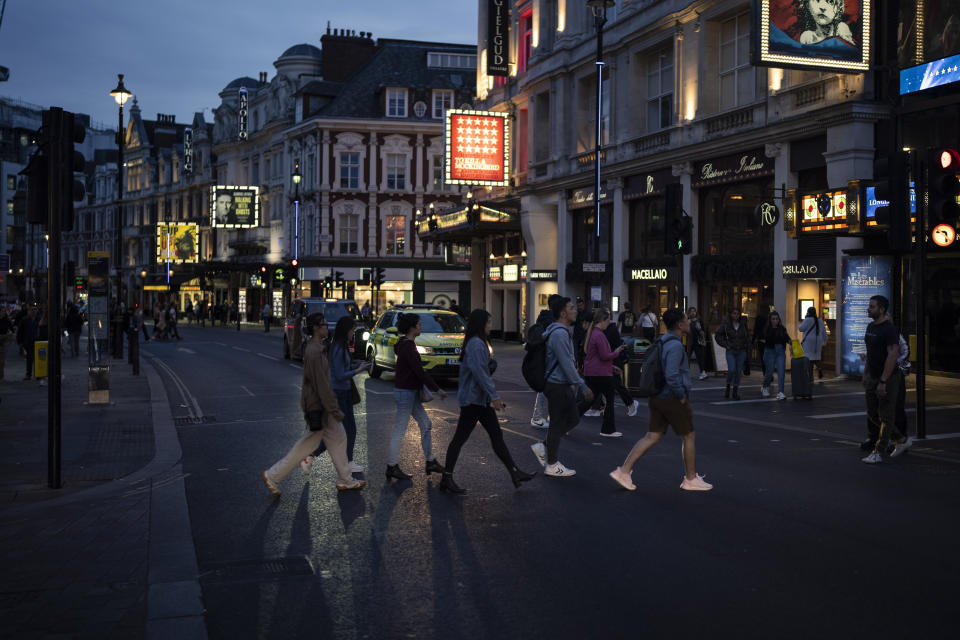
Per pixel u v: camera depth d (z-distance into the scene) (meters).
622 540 6.28
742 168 22.80
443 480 7.98
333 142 58.62
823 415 13.71
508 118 34.22
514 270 37.25
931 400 15.20
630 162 27.50
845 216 18.17
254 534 6.53
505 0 36.59
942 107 17.58
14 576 5.37
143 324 38.69
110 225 96.19
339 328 8.66
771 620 4.63
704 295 24.94
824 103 19.81
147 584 5.23
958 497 7.68
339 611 4.87
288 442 11.04
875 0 18.83
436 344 18.59
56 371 8.01
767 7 17.56
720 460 9.62
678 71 25.39
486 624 4.64
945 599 4.95
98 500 7.58
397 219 59.53
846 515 7.00
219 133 76.31
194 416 13.59
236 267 67.00
